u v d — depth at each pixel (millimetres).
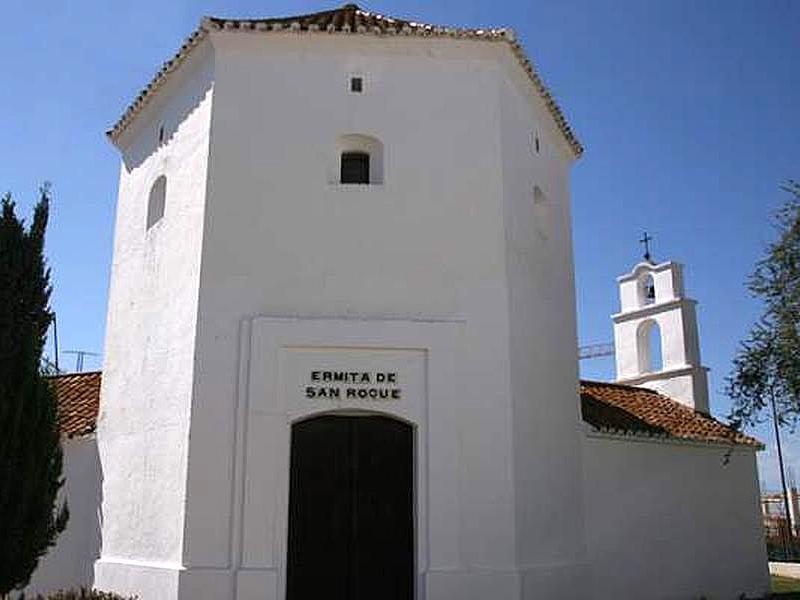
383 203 14516
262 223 14258
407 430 13844
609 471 17766
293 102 14875
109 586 14648
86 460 16734
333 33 14992
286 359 13688
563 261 17859
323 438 13766
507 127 15492
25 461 11555
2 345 11750
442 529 13164
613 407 20656
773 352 18359
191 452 13234
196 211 14531
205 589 12656
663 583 18281
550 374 16016
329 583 13227
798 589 23094
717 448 20578
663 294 25016
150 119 17438
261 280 14016
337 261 14195
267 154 14578
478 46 15297
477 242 14508
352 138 14992
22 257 12203
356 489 13609
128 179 18078
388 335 13859
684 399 23703
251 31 14875
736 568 20156
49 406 11969
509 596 13062
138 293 16234
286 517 13133
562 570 14789
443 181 14734
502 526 13391
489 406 13828
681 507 19266
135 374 15664
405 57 15281
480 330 14125
